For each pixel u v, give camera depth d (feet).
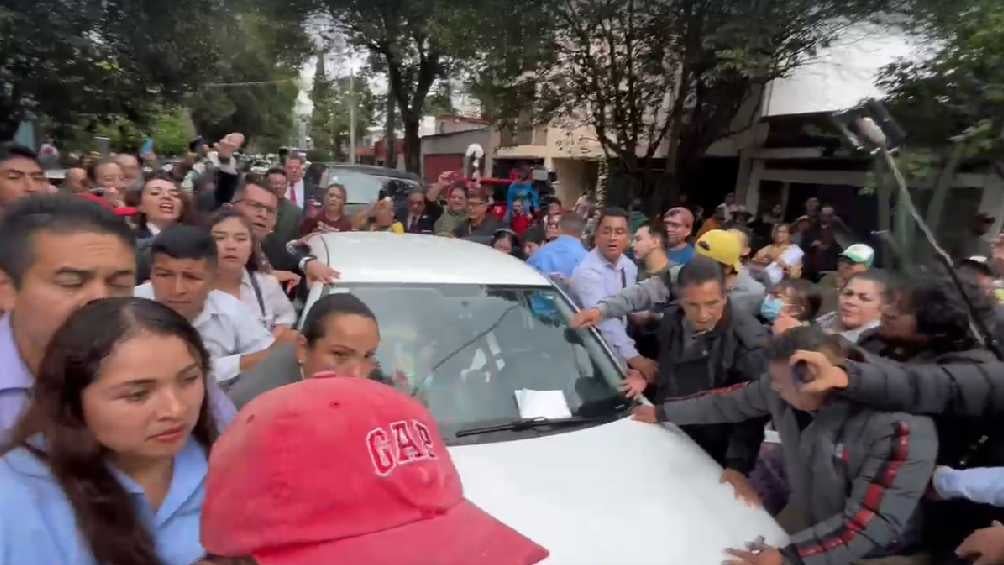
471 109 71.31
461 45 40.34
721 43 32.58
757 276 18.10
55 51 39.55
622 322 12.86
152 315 4.04
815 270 28.94
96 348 3.81
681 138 40.34
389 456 3.00
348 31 62.80
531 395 9.41
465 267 11.25
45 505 3.76
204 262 7.93
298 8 60.54
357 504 2.84
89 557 3.81
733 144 45.19
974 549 6.40
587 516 7.27
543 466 8.11
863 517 6.59
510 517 7.12
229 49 55.77
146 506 4.17
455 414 8.90
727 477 8.49
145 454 4.00
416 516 2.97
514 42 38.27
